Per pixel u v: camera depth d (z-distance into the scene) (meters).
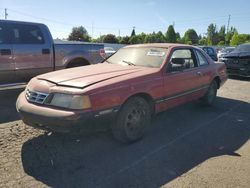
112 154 4.16
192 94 6.02
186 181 3.46
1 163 3.76
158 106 5.00
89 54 8.27
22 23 7.04
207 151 4.35
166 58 5.28
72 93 3.88
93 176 3.54
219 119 6.02
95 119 3.93
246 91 9.40
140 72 4.78
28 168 3.67
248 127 5.55
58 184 3.34
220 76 7.22
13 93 7.79
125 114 4.34
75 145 4.42
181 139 4.82
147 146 4.48
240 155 4.23
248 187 3.36
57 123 3.81
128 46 6.22
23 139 4.58
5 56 6.70
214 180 3.50
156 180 3.48
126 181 3.44
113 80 4.26
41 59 7.33
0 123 5.31
